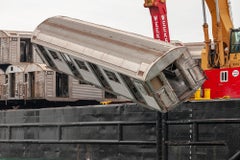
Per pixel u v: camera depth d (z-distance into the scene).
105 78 23.55
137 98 22.48
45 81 45.50
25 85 47.38
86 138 25.62
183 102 22.05
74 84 45.84
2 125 30.61
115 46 22.55
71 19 26.30
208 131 21.30
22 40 52.47
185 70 21.30
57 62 26.38
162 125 22.61
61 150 26.86
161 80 20.95
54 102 46.78
